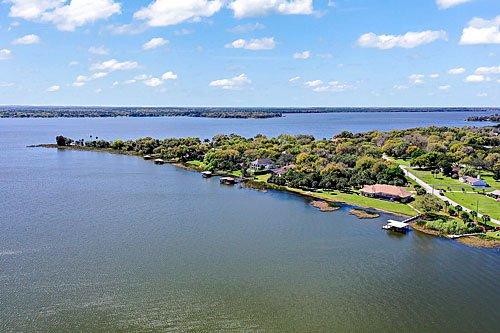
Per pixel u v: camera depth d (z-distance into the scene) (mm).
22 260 87000
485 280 83250
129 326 64812
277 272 84938
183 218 119812
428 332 65750
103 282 78125
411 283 81562
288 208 134250
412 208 134125
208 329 64750
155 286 77250
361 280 82562
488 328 67062
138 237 102500
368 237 107812
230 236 105500
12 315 66812
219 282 79750
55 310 68500
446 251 98562
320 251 97125
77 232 104875
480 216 121188
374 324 67500
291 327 66000
